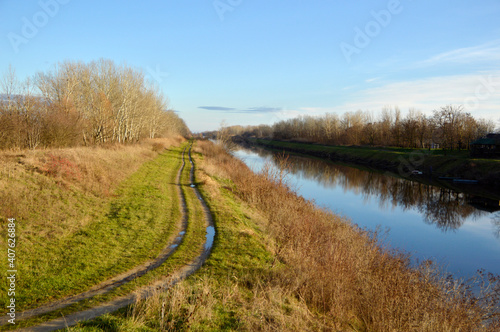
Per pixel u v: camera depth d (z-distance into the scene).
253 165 37.91
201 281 7.77
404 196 29.73
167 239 10.84
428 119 53.91
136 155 29.03
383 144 65.75
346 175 41.88
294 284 8.49
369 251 11.43
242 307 6.94
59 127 22.48
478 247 17.03
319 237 12.77
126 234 10.69
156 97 56.06
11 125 18.52
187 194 18.30
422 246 17.09
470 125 48.62
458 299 9.05
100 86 33.50
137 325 5.60
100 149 23.84
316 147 77.94
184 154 46.44
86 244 9.38
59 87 28.38
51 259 8.19
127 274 8.05
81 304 6.41
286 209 15.45
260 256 10.01
